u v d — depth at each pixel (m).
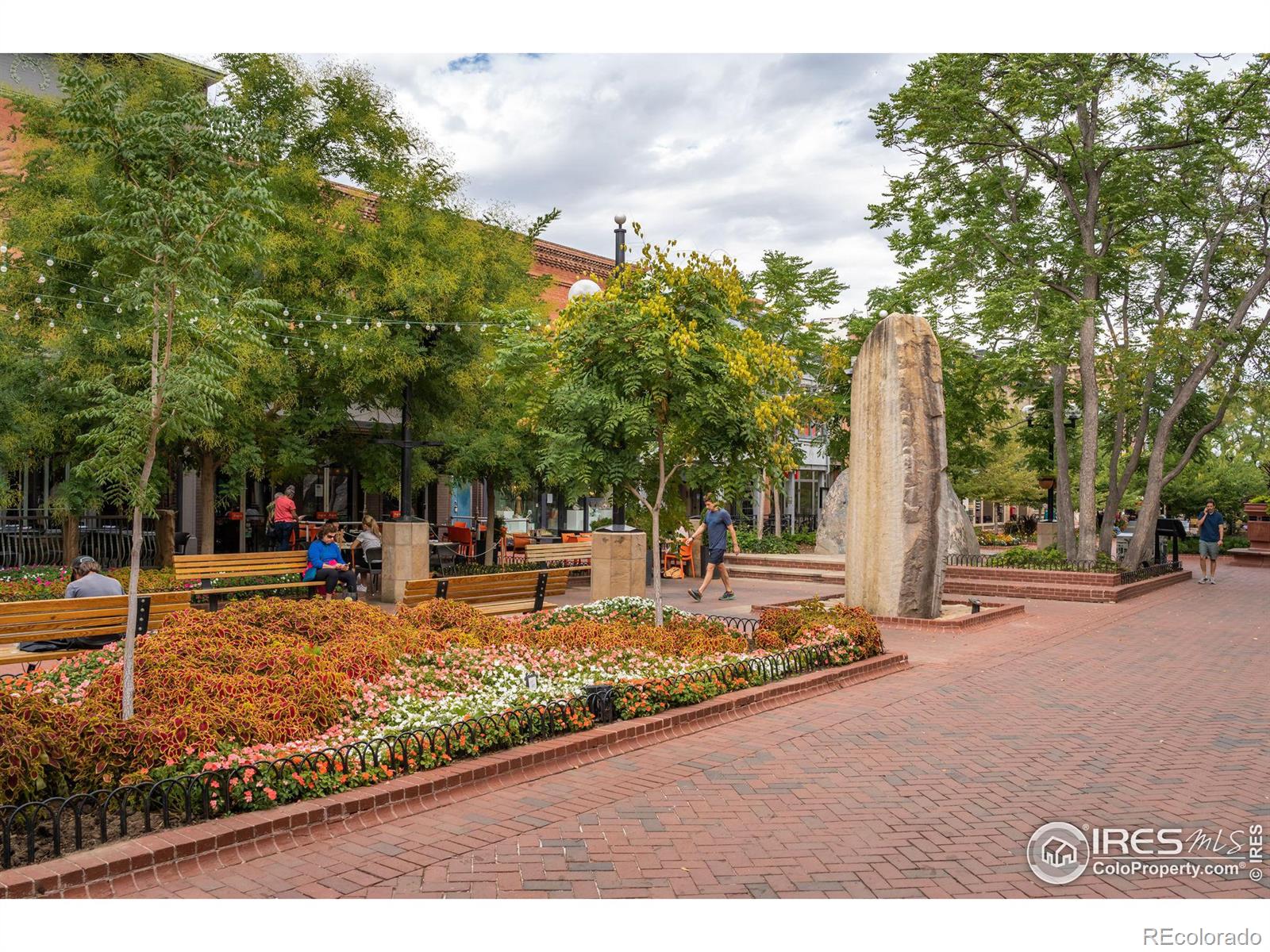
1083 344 20.22
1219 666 10.62
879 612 13.76
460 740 6.07
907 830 5.25
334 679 6.77
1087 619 15.07
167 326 6.13
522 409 16.84
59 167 13.88
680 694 7.63
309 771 5.27
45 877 4.05
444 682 7.56
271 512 18.66
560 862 4.71
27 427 13.39
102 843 4.45
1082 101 18.95
